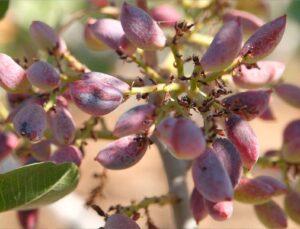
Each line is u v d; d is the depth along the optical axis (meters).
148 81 0.38
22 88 0.36
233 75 0.36
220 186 0.30
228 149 0.31
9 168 0.44
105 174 0.41
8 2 0.43
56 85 0.35
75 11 0.59
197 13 0.47
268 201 0.38
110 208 0.36
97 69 0.68
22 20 0.59
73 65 0.39
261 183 0.35
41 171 0.33
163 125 0.29
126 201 0.98
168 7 0.44
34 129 0.32
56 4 0.59
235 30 0.32
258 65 0.37
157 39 0.34
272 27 0.33
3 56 0.35
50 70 0.35
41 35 0.39
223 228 0.92
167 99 0.33
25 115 0.33
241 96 0.34
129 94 0.33
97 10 0.45
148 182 1.03
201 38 0.42
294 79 1.17
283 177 0.40
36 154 0.38
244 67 0.36
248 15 0.43
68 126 0.35
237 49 0.32
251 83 0.36
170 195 0.41
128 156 0.33
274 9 0.69
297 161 0.39
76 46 0.67
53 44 0.39
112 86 0.33
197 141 0.29
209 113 0.32
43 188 0.34
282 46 0.78
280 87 0.40
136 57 0.37
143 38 0.34
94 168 0.98
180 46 0.38
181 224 0.41
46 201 0.35
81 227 0.58
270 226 0.39
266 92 0.34
